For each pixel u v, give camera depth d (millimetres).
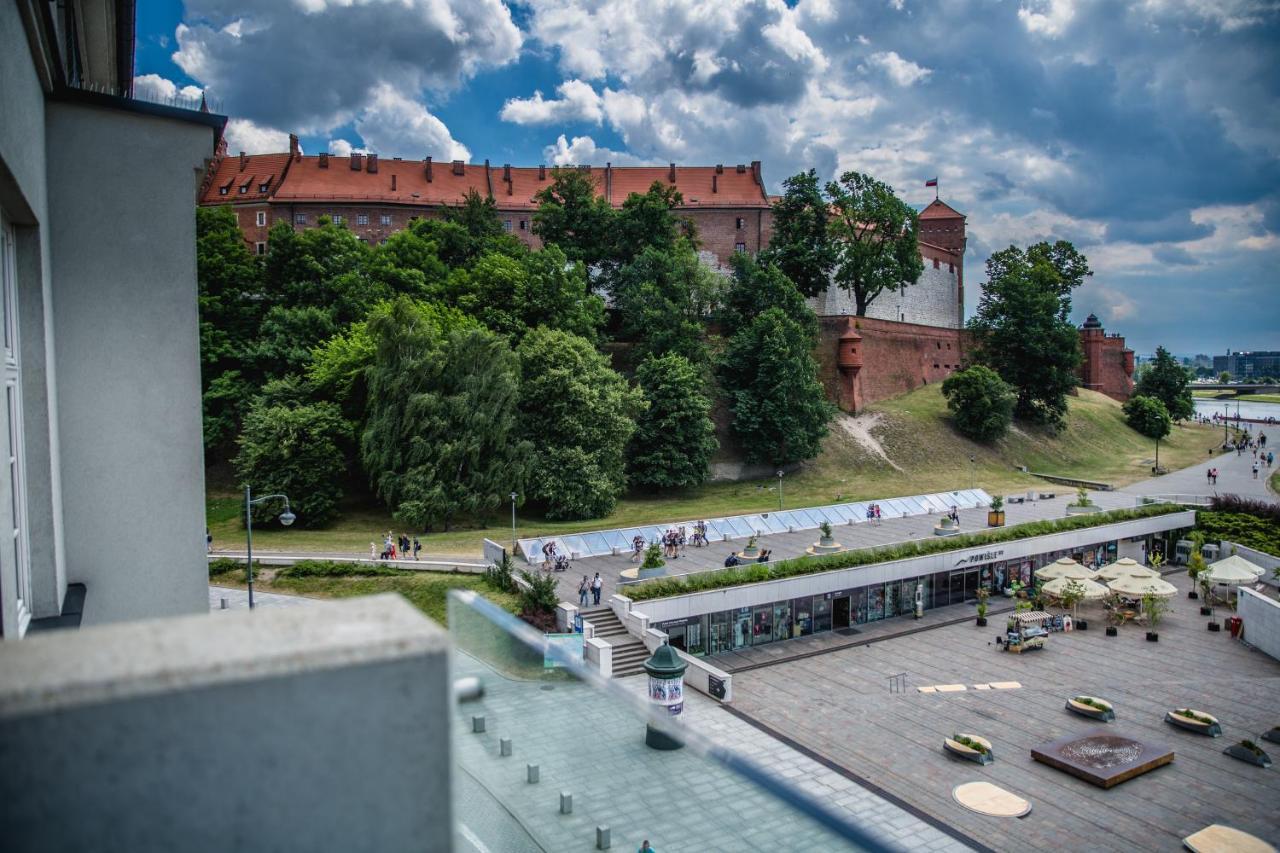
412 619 2566
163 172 16859
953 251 143250
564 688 4254
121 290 16656
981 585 56250
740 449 92688
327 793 2312
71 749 2010
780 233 111125
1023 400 114312
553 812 4137
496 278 81812
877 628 49250
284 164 117500
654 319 90688
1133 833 26812
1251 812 28156
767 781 3775
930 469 95438
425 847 2451
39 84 13984
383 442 63281
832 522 66375
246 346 79188
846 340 104500
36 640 2342
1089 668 42312
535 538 54000
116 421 16609
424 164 121688
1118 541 65312
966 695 38500
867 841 3480
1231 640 47094
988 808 28047
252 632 2426
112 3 23578
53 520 13773
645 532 56969
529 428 71875
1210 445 127750
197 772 2158
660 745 4102
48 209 16062
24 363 13453
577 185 102062
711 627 44312
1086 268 138125
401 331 64188
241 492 72812
